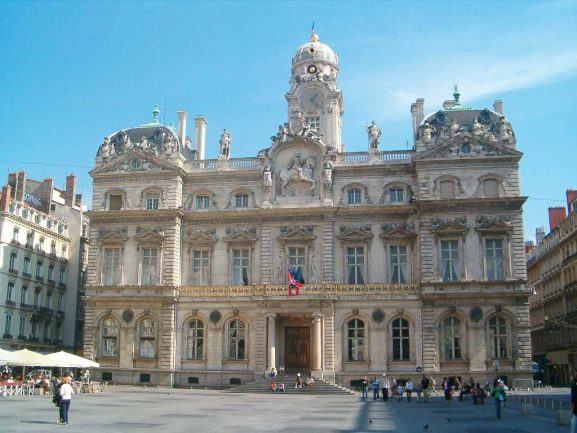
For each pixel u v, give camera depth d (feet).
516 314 222.89
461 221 230.27
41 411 138.00
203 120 282.36
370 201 243.81
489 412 150.10
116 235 251.39
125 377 242.78
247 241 247.91
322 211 242.99
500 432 107.65
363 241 240.32
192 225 254.06
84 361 201.36
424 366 223.51
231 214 249.75
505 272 225.35
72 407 150.30
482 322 223.71
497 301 224.33
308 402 179.73
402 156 247.91
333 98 282.36
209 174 256.73
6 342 268.41
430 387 218.38
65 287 322.96
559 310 328.90
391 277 237.66
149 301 245.04
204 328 243.19
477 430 110.73
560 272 327.06
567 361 309.01
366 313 232.53
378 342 230.27
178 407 154.30
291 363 241.96
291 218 246.27
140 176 255.70
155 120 276.41
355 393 217.77
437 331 225.97
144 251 250.78
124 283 248.32
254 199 252.83
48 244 308.81
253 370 235.40
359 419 129.80
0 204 273.33
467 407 166.30
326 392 216.33
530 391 217.36
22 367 274.57
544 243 364.79
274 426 114.11
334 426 115.65
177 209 247.70
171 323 242.58
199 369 240.12
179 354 242.78
